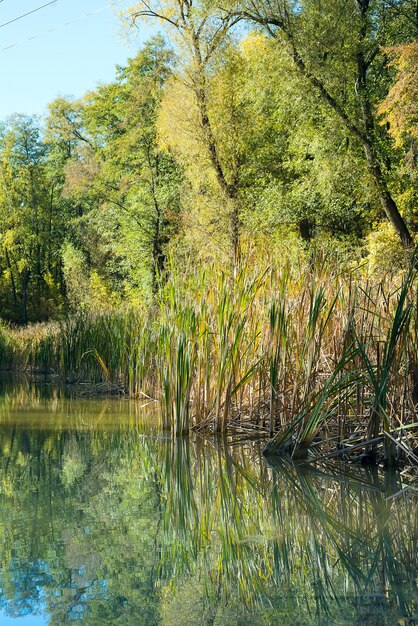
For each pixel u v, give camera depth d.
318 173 19.81
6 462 6.98
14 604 3.42
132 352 12.99
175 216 22.31
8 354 22.12
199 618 3.24
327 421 7.28
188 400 8.48
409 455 6.35
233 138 20.77
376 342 6.70
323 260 8.02
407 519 4.95
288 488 5.87
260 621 3.21
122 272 32.84
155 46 30.19
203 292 8.56
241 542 4.46
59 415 10.62
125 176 31.27
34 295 44.69
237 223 19.97
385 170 17.84
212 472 6.49
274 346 7.72
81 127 40.84
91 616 3.27
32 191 43.88
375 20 18.55
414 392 6.56
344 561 4.12
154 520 4.94
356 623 3.18
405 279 6.89
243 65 20.36
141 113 28.94
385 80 18.69
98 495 5.63
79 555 4.14
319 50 17.70
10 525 4.76
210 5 18.98
